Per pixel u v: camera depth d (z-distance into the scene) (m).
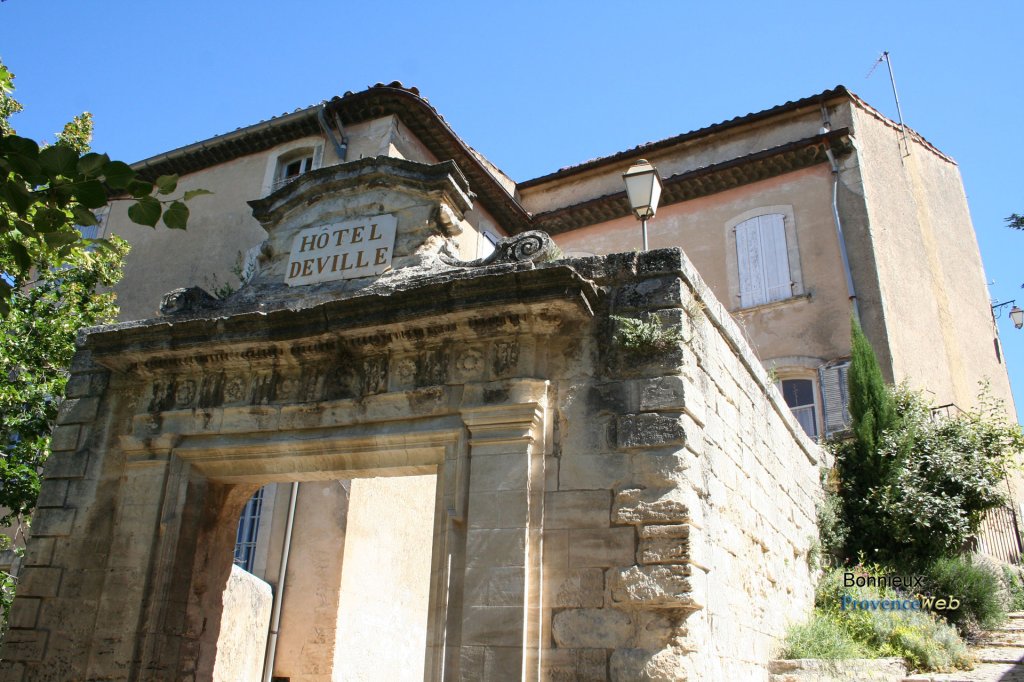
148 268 17.30
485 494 7.12
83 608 8.18
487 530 7.00
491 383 7.50
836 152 17.77
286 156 17.25
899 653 9.65
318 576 12.43
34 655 8.11
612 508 6.80
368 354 8.17
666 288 7.48
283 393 8.38
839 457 13.45
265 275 9.34
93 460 8.86
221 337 8.39
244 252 16.47
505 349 7.62
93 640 7.91
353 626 12.50
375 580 13.16
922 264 18.56
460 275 8.08
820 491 12.58
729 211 18.66
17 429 11.48
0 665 8.16
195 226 17.33
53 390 11.55
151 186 4.78
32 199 4.57
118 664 7.72
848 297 16.47
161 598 7.97
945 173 21.55
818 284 16.94
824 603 11.06
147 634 7.82
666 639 6.29
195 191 4.91
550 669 6.47
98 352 8.84
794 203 17.91
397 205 9.02
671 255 7.60
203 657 8.39
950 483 12.91
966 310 20.02
